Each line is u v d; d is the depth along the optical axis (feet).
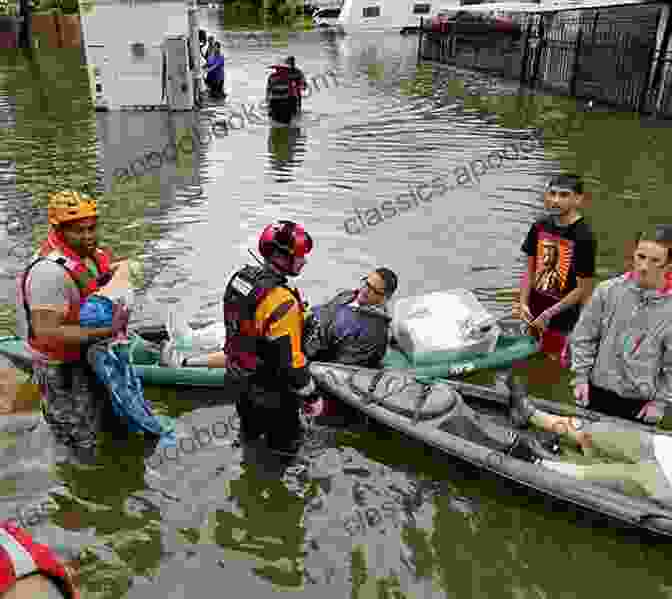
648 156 40.81
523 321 18.11
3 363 16.52
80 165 36.94
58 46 105.81
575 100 63.31
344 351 16.01
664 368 12.57
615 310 12.70
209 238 26.14
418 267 23.79
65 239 12.32
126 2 50.26
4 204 29.99
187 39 52.03
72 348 12.89
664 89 54.34
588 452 13.47
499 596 10.98
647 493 12.07
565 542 12.09
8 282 21.83
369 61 90.48
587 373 13.48
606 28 64.23
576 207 15.81
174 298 20.90
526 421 14.29
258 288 12.08
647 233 12.07
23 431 14.40
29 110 53.52
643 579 11.39
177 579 11.18
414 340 16.81
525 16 82.17
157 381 16.10
